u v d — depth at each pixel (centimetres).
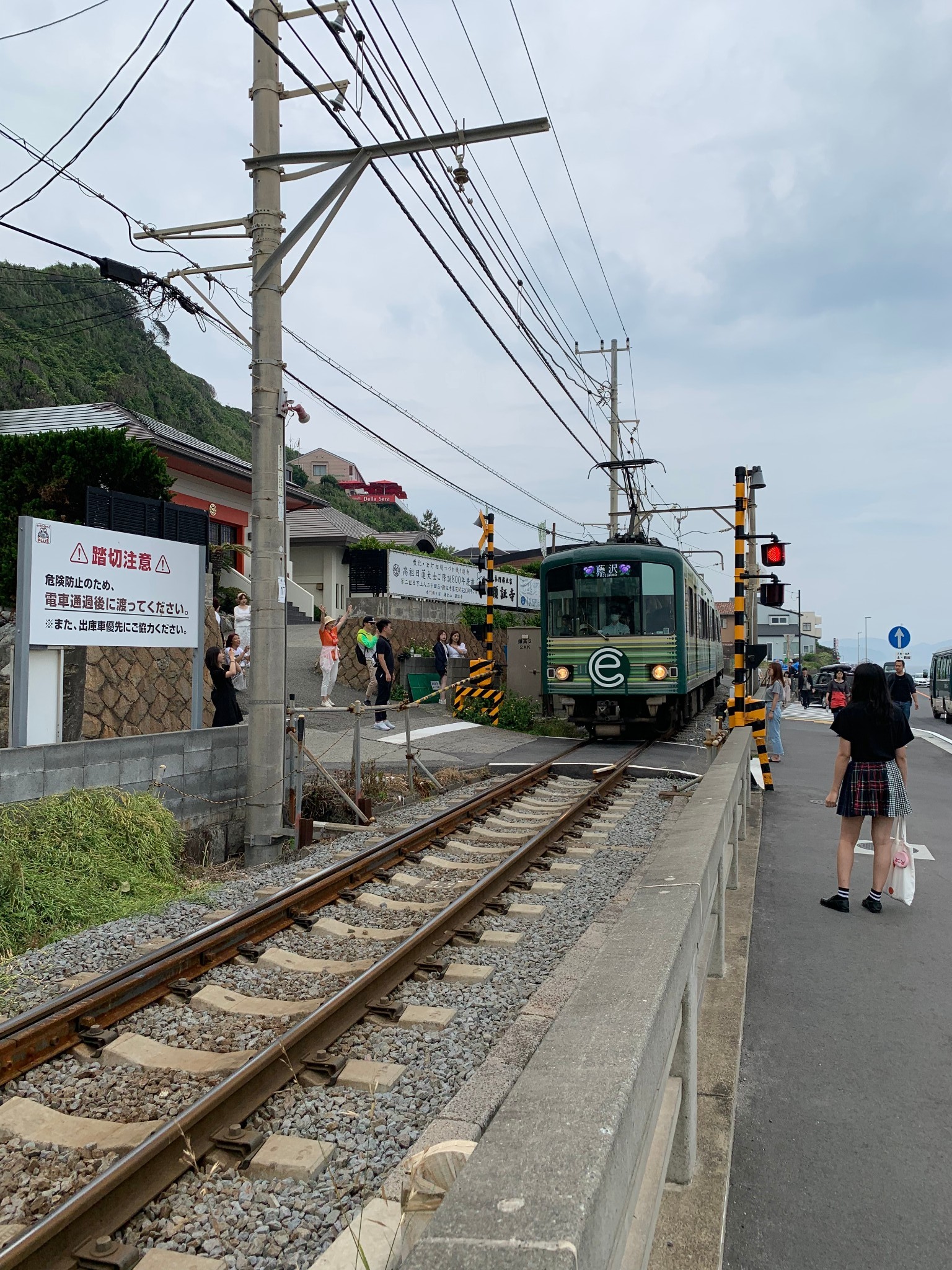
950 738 2108
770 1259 288
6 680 1102
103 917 666
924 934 615
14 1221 314
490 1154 154
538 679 2152
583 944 575
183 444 2286
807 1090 400
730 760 809
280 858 902
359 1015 477
